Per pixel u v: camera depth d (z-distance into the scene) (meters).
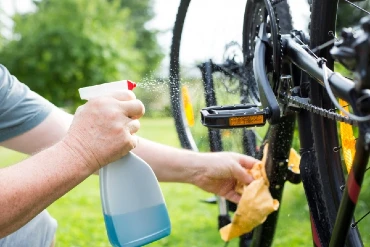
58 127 1.72
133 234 1.35
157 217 1.38
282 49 1.46
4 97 1.64
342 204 1.14
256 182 1.73
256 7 1.78
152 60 16.42
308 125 1.58
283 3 1.79
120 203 1.34
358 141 1.03
